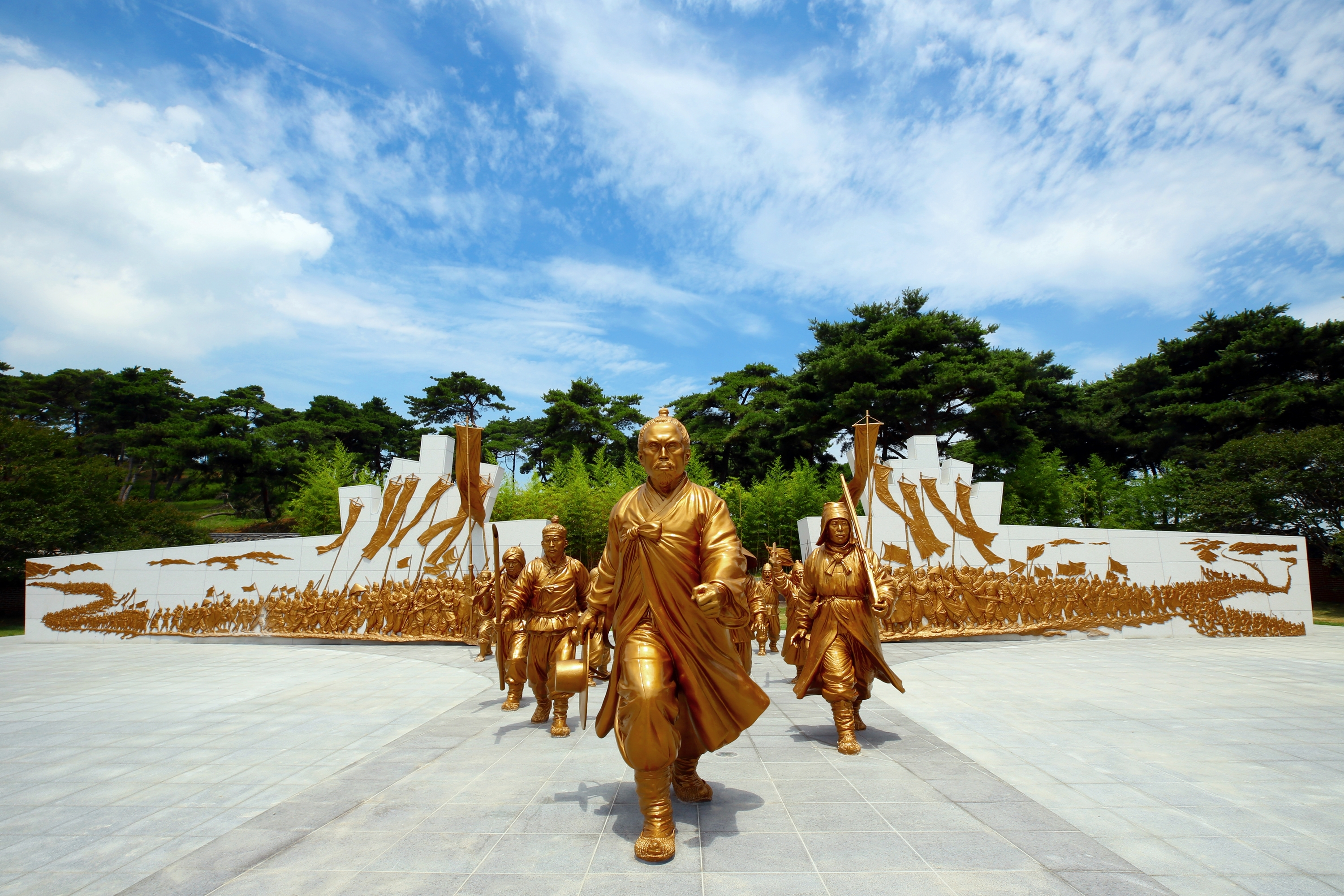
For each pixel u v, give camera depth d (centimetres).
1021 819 412
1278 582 1444
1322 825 409
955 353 2961
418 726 689
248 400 5147
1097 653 1215
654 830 356
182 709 788
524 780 499
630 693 369
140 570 1485
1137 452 3353
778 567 1271
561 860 354
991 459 2867
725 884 323
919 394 2692
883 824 404
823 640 617
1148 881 329
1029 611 1416
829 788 475
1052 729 661
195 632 1450
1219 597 1437
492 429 4322
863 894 312
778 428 3238
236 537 3378
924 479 1449
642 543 398
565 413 3581
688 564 394
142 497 2891
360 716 742
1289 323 2931
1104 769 528
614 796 460
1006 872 337
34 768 557
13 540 2038
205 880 337
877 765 539
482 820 416
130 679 1016
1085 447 3428
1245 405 2866
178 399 5053
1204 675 980
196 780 520
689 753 437
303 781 515
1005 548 1432
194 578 1470
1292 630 1430
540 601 692
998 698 817
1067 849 365
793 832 391
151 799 477
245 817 439
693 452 3297
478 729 669
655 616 394
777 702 838
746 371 3797
